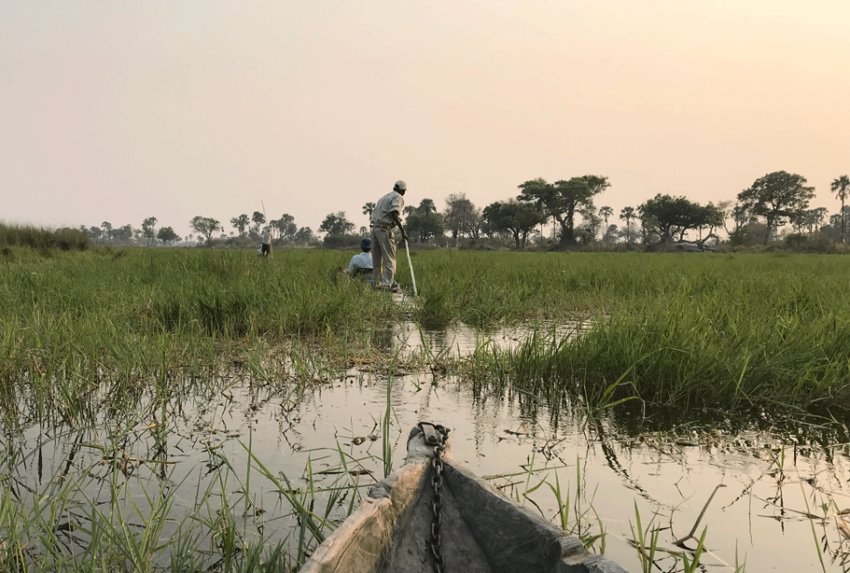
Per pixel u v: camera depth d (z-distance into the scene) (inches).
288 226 7337.6
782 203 4517.7
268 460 126.3
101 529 89.3
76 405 163.0
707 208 4200.3
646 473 121.8
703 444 138.4
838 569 87.8
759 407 166.1
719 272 522.6
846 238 5664.4
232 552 91.4
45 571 81.5
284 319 267.4
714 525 100.7
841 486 115.9
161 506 98.9
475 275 469.1
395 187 416.8
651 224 4232.3
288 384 189.2
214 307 282.2
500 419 155.5
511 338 266.5
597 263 743.7
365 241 440.5
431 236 5128.0
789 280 411.8
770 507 107.2
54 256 717.9
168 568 87.6
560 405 168.6
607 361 193.0
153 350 204.1
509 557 82.1
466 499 90.7
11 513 89.0
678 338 187.6
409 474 89.2
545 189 4261.8
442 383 193.3
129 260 632.4
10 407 159.6
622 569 67.2
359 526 74.8
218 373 200.7
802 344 189.3
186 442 136.8
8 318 234.1
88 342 201.5
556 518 102.2
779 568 88.2
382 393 179.9
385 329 293.9
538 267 621.9
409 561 83.7
